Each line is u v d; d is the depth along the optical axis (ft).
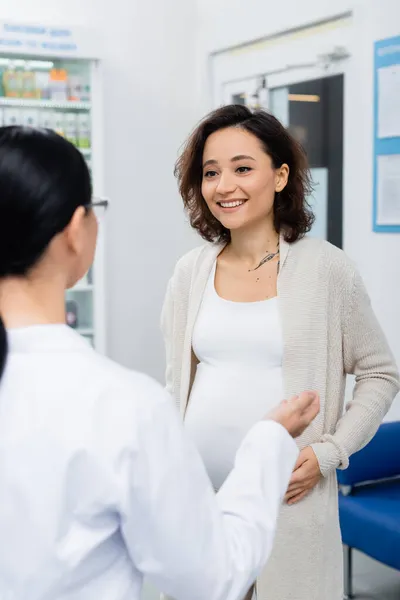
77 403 2.33
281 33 12.60
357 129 11.08
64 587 2.31
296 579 5.16
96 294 13.92
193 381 5.65
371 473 8.75
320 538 5.20
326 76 11.71
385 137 10.46
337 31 11.43
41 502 2.27
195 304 5.52
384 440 8.85
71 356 2.44
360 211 11.12
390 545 7.76
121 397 2.36
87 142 13.74
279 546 5.12
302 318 5.15
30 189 2.40
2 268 2.47
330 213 11.80
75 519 2.31
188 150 5.61
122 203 14.88
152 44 14.87
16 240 2.42
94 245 2.70
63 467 2.27
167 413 2.42
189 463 2.43
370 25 10.62
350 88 11.18
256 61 13.41
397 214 10.37
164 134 15.16
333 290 5.24
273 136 5.31
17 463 2.29
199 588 2.42
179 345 5.69
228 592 2.46
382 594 9.04
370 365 5.35
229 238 5.72
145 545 2.37
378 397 5.27
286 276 5.27
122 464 2.29
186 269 5.74
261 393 5.15
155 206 15.21
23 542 2.27
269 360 5.19
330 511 5.29
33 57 13.17
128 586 2.44
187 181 5.75
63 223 2.48
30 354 2.43
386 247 10.67
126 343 15.14
